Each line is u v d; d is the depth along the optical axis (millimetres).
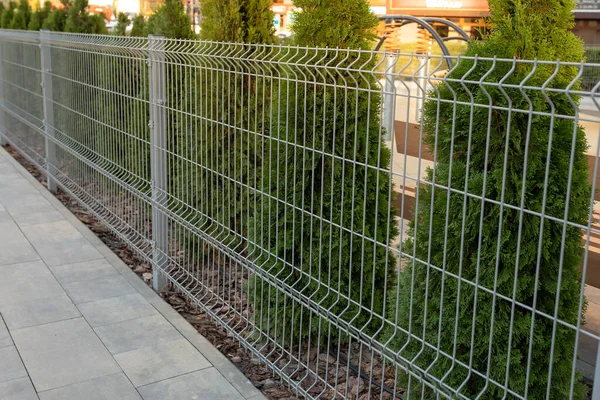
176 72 4402
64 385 3559
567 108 2348
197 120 4438
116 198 6000
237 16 4602
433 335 2791
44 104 7809
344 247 3559
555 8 2412
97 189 6508
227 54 4176
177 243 5133
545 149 2332
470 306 2613
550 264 2418
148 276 5340
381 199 3512
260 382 3699
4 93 10688
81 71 6387
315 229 3621
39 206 7297
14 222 6664
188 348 4035
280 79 3434
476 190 2479
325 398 3506
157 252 4969
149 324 4363
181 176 4531
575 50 2418
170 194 4746
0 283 5027
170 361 3865
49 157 7984
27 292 4863
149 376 3686
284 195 3682
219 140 4402
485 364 2648
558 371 2541
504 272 2457
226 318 4430
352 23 3379
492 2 2518
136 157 5270
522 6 2426
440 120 2625
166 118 4742
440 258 2691
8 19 13062
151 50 4645
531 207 2357
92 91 6121
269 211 3617
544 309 2496
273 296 3895
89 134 6398
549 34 2432
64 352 3939
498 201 2428
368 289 3672
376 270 3627
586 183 2367
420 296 2824
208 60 3973
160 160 4828
